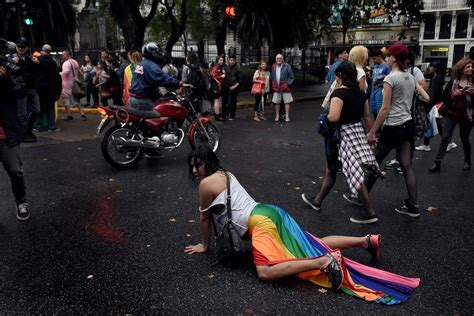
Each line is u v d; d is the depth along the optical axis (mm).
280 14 22219
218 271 3732
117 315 3119
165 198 5621
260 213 3602
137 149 7129
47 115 10180
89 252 4102
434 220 4965
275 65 12430
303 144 9195
